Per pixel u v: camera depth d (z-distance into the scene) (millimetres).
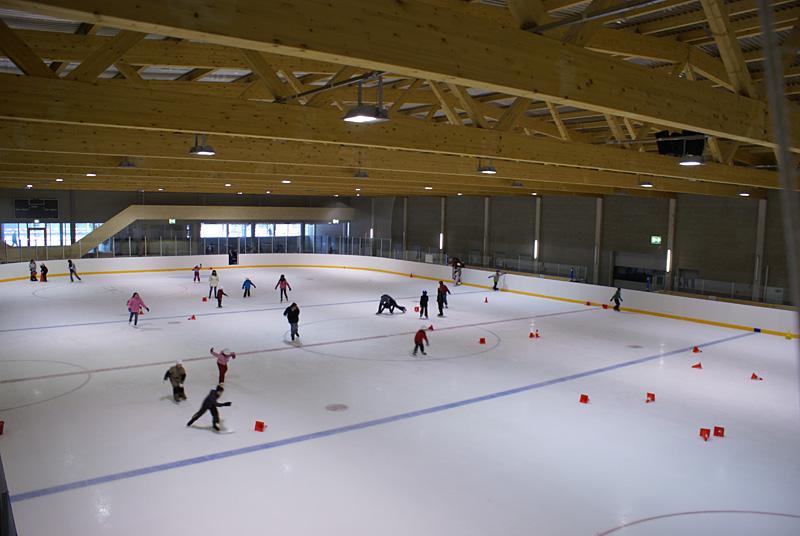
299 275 32281
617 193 25047
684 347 16203
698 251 24516
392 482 7762
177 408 10375
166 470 7949
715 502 7434
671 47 9750
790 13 8250
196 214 34844
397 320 19250
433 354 14711
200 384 11805
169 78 13859
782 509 7293
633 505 7312
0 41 6379
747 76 6980
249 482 7660
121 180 23469
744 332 18422
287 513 6918
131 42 7082
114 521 6660
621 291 22188
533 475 8078
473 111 8531
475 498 7391
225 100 7930
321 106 9352
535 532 6641
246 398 10977
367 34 4309
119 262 31047
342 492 7457
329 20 4141
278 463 8242
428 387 11930
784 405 11336
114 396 10984
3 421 9633
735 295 22359
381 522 6770
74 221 33094
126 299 22734
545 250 31156
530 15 5227
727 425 10195
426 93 14430
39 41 9266
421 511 7039
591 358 14695
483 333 17453
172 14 3605
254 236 40281
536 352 15188
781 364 14492
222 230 38812
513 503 7285
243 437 9117
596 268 28484
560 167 16828
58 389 11367
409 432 9500
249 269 34625
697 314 20000
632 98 5945
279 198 39938
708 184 19859
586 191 24750
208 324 18078
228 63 10484
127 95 7176
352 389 11664
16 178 22078
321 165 13656
